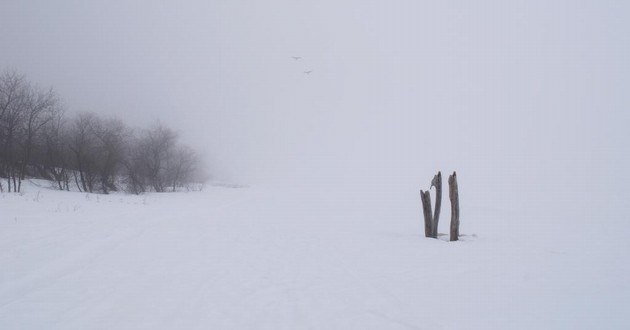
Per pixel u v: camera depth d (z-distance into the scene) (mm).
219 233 12156
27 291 6027
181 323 4957
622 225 17391
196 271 7449
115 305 5551
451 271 7664
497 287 6605
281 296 6086
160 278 6910
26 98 25406
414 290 6461
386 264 8289
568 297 6082
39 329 4723
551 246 10953
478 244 10492
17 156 26625
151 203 22625
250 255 9023
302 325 4949
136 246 9492
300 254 9273
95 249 8898
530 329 4910
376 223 17391
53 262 7625
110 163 30453
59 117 28516
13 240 9250
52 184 28281
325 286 6656
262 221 16391
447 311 5508
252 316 5230
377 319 5191
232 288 6449
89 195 24781
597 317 5281
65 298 5785
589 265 8125
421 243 10789
